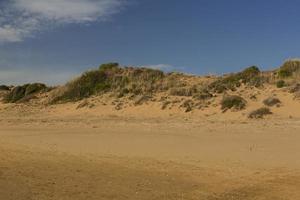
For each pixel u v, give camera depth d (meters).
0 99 56.91
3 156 17.52
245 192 12.49
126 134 24.33
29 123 33.56
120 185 13.07
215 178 13.96
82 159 16.95
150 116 36.41
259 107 33.81
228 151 18.23
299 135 22.09
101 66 52.09
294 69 41.38
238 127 25.97
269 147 18.95
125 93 45.00
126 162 16.33
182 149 18.94
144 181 13.58
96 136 23.81
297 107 32.69
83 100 46.06
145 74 49.22
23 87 55.91
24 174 14.28
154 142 21.06
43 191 12.29
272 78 41.31
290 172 14.60
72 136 24.03
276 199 11.90
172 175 14.35
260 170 14.90
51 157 17.38
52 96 49.56
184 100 38.56
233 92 39.50
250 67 43.69
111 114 39.12
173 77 48.41
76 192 12.26
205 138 22.02
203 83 44.19
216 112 34.75
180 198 11.88
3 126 32.00
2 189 12.37
